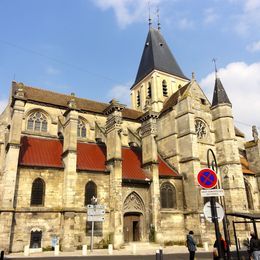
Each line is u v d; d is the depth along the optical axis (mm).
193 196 39875
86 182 34562
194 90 49531
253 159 52156
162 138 48312
